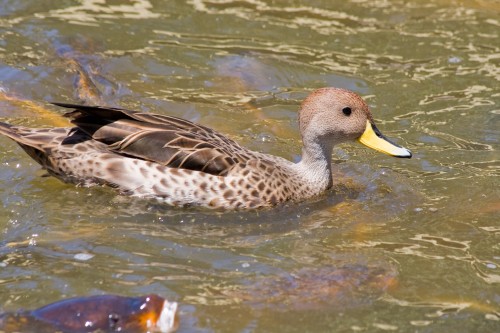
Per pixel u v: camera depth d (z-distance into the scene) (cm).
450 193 1400
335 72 1803
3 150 1446
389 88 1756
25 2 1962
